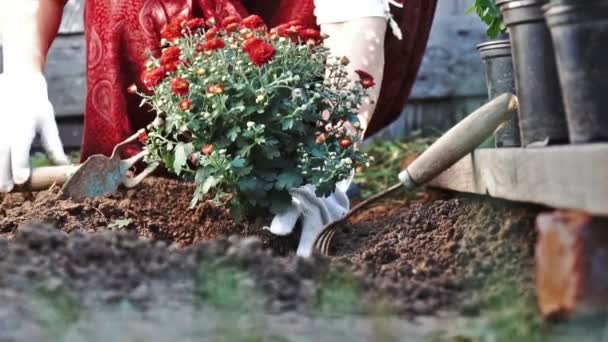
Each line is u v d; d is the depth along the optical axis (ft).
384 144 22.82
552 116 10.13
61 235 9.89
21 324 7.51
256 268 9.36
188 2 14.99
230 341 7.27
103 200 13.91
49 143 15.38
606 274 7.68
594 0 8.57
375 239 12.69
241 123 12.64
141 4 15.08
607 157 7.77
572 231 7.80
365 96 13.20
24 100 15.35
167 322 7.70
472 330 7.96
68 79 23.57
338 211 13.76
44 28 16.05
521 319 8.10
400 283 9.59
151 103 13.91
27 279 8.63
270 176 12.81
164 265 9.25
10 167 14.94
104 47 15.28
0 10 16.05
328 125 13.26
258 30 12.99
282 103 12.71
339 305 8.45
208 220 13.42
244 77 12.50
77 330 7.46
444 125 24.16
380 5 14.11
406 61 16.01
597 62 8.66
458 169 12.06
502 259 9.95
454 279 9.58
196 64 12.79
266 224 13.26
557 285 7.85
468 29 24.03
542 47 10.16
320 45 13.37
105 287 8.67
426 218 12.48
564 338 7.47
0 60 22.90
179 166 12.84
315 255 10.07
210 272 8.94
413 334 7.89
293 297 8.75
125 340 7.23
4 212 14.82
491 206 11.02
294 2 15.26
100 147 15.61
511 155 9.97
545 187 9.05
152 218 13.71
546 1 10.00
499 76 12.92
